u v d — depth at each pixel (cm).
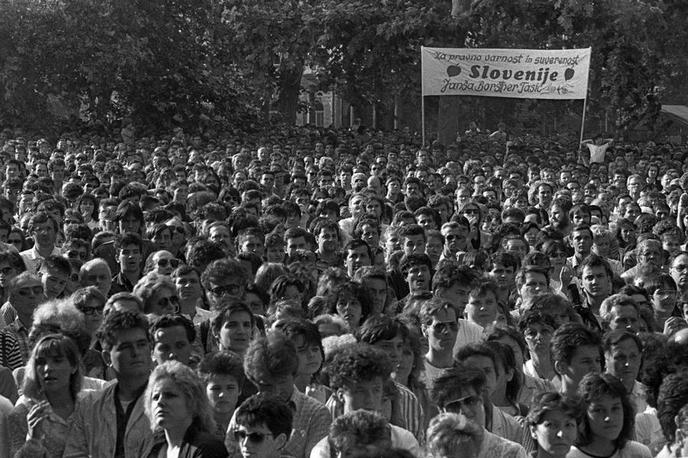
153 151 4197
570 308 1312
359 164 3603
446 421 895
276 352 1051
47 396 1080
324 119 8106
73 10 5244
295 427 1055
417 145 5066
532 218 2334
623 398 1030
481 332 1398
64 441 1067
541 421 1002
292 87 5978
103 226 2155
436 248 1914
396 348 1152
